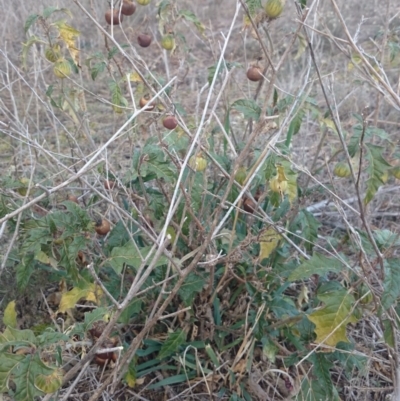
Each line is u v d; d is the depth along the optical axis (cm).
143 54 554
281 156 198
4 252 243
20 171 300
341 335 181
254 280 224
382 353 244
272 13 185
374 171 190
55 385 152
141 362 240
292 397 213
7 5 526
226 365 235
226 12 695
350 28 550
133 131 237
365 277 185
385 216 333
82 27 535
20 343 152
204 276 231
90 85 481
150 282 228
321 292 191
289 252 265
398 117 405
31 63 490
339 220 325
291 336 222
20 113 429
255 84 488
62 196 270
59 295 255
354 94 423
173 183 206
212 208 242
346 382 238
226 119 231
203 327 237
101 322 189
